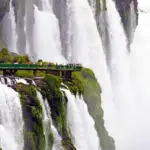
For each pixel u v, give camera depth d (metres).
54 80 171.12
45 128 162.12
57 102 169.62
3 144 143.88
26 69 176.75
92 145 190.25
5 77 164.62
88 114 192.50
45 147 160.62
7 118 147.62
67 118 178.62
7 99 148.75
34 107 155.50
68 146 169.62
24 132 151.88
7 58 191.62
